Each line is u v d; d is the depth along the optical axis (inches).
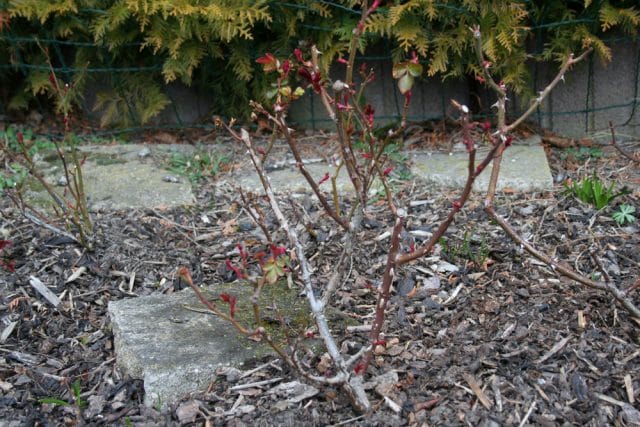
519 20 175.5
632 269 125.6
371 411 96.4
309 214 149.8
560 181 161.8
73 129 200.4
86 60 191.8
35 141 186.2
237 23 173.0
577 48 181.2
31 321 121.3
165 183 164.2
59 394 106.3
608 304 115.7
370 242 138.5
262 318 114.7
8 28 188.2
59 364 112.4
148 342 108.9
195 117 203.3
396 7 167.2
